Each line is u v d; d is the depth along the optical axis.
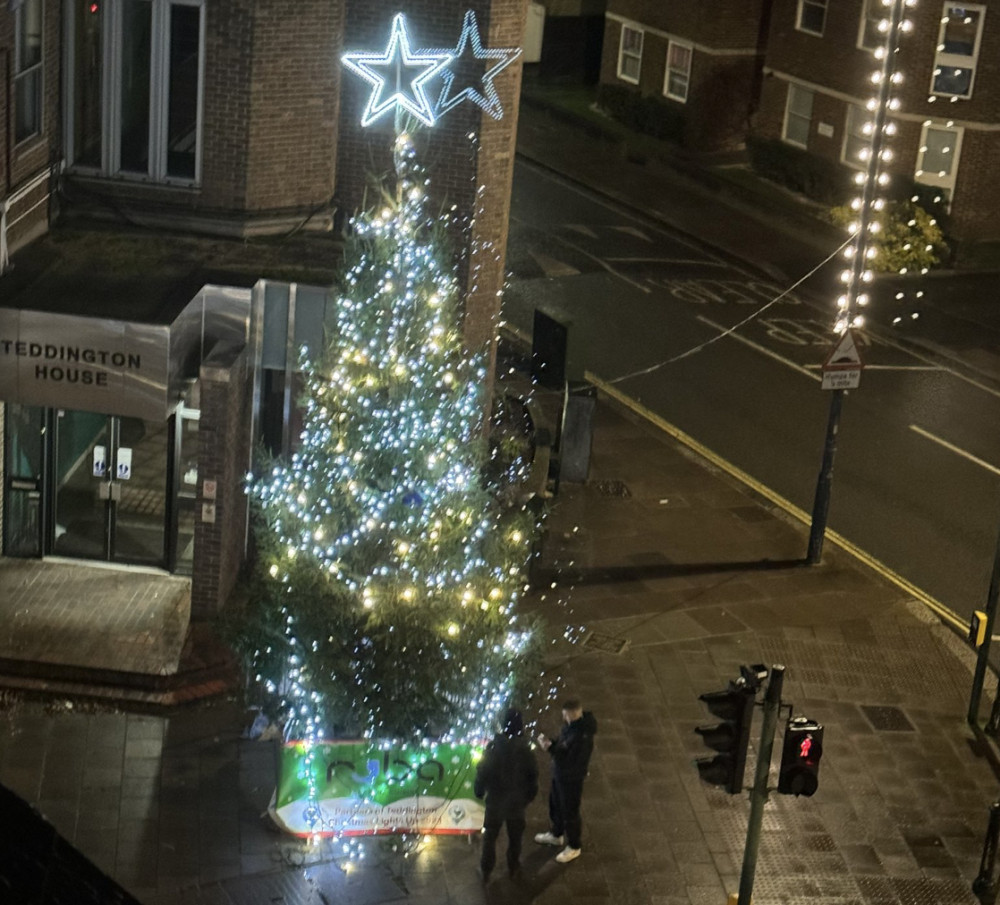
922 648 19.58
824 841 15.42
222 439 17.67
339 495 15.98
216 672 17.41
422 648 14.86
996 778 16.81
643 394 27.61
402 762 14.71
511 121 20.27
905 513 23.66
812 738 12.38
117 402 17.31
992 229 37.44
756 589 20.75
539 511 21.80
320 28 19.58
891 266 35.41
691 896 14.41
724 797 16.03
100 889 4.68
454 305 18.03
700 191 40.75
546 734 16.98
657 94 44.38
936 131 37.44
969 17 36.22
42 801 14.97
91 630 17.89
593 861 14.79
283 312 18.91
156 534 19.36
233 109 19.45
